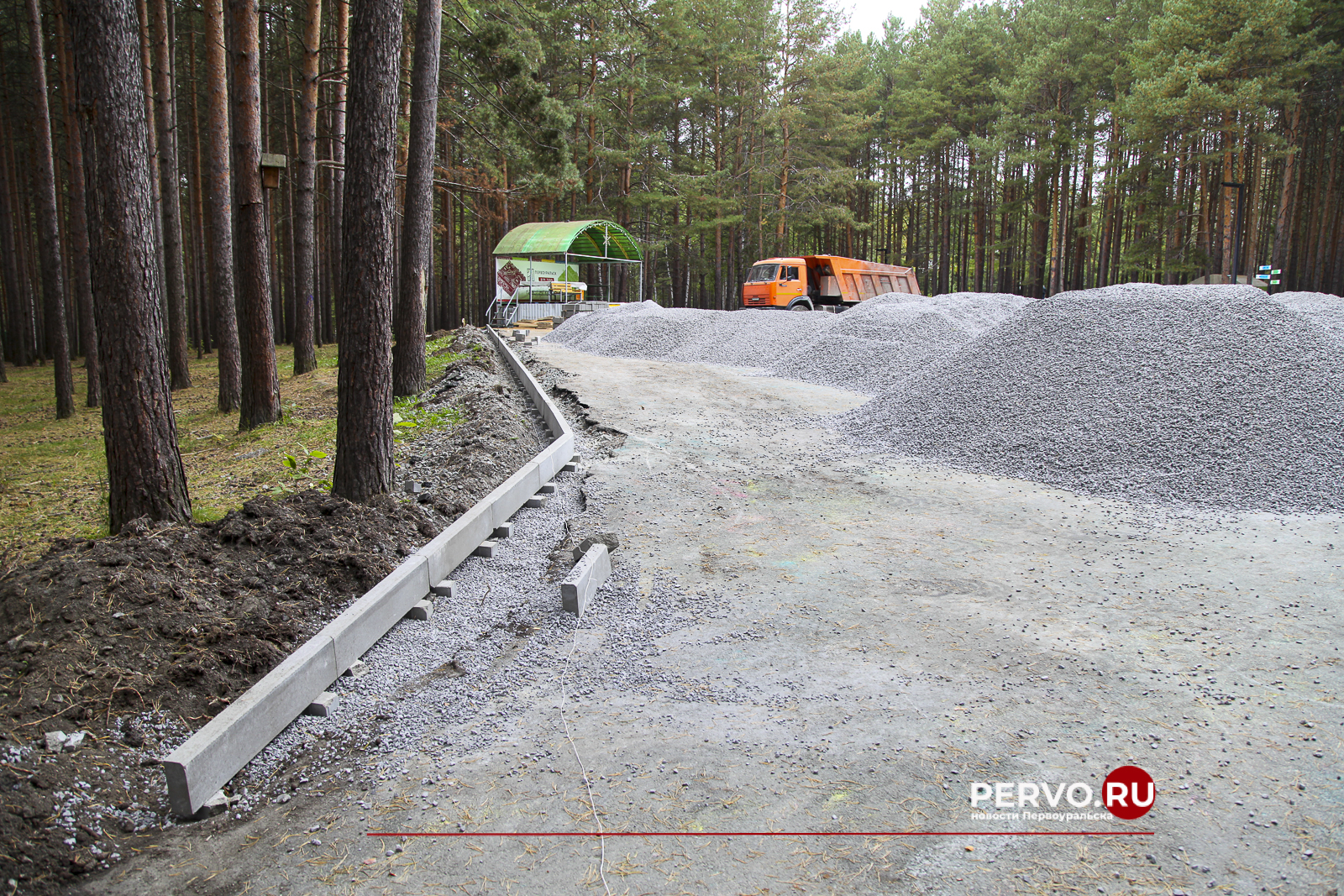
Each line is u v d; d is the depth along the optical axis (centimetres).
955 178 4719
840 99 4028
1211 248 3134
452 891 275
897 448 1013
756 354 1933
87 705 373
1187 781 326
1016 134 3700
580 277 3666
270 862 297
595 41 3142
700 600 539
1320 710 380
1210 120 2892
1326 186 3241
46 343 3384
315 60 1540
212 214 1291
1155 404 887
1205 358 923
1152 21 2814
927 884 271
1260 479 750
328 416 1213
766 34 3794
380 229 645
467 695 421
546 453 825
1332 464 748
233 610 470
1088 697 398
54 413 1858
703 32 3609
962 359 1146
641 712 396
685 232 3941
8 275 2866
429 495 720
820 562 611
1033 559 610
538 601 543
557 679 435
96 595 432
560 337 2498
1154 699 395
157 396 543
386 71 636
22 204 3134
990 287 5431
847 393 1467
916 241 5366
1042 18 3603
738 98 3912
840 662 444
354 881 283
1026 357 1070
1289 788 320
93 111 504
